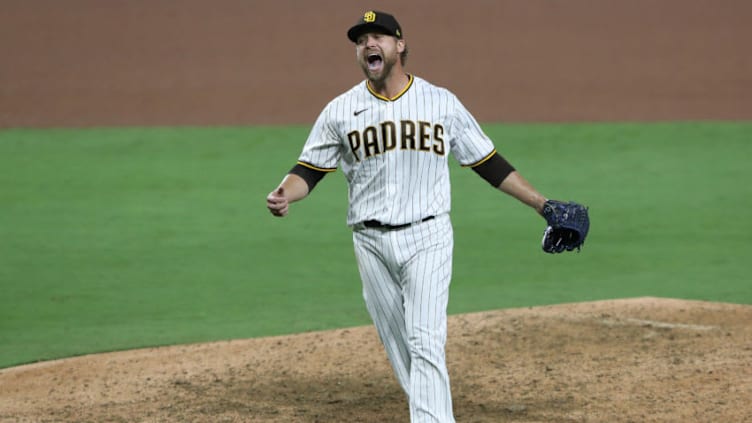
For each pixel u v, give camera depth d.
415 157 18.06
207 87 82.44
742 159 56.94
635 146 61.03
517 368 24.38
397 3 110.94
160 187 52.09
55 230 43.50
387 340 19.30
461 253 39.12
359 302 32.81
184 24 103.31
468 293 33.34
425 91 18.25
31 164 57.72
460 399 22.34
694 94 77.06
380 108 18.09
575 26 101.12
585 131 65.62
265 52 93.69
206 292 34.28
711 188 50.22
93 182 53.16
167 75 86.44
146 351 27.16
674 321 27.84
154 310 32.12
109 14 106.56
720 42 94.12
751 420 20.08
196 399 22.78
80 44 96.12
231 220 45.09
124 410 22.14
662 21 102.19
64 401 23.00
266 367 25.19
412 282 18.23
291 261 38.44
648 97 76.44
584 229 18.61
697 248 39.28
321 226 43.84
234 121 70.62
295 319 30.77
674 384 22.48
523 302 32.00
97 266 37.81
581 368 24.09
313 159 18.73
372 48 17.72
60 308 32.41
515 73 85.50
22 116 73.00
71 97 79.19
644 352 25.05
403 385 19.42
